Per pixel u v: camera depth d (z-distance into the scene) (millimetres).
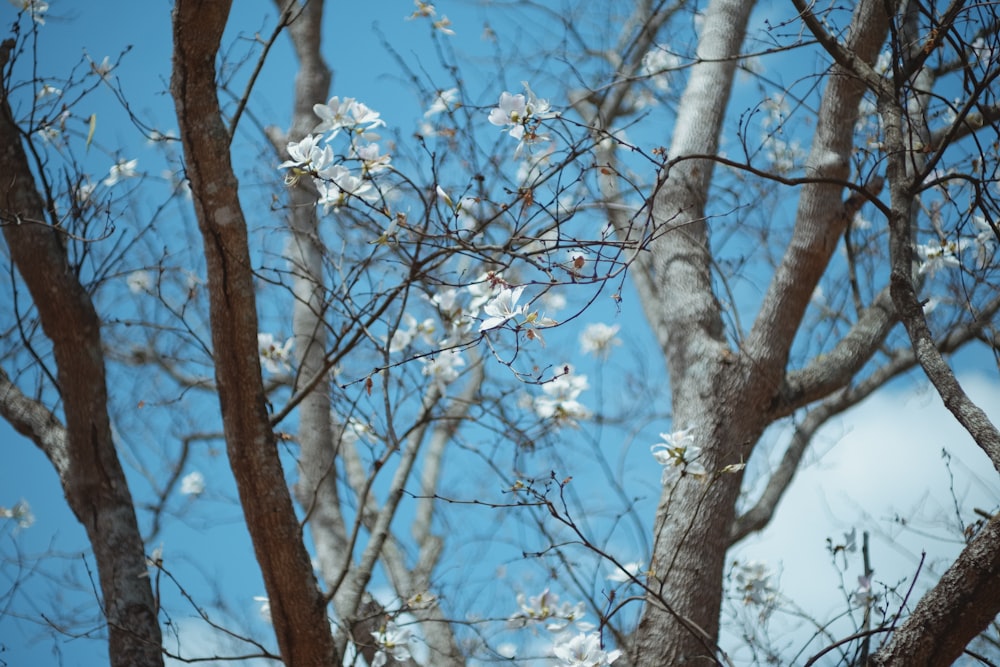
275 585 3283
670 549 4195
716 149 5121
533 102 3291
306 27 6453
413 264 3207
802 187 4711
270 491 3199
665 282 4883
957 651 2713
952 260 4531
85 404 3973
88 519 3924
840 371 4727
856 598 3541
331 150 3193
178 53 2861
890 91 3613
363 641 4586
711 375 4562
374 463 3906
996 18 3389
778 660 4164
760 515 5570
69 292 3939
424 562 6113
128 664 3588
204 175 2965
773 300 4605
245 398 3172
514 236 3088
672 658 3992
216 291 3066
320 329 5391
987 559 2652
